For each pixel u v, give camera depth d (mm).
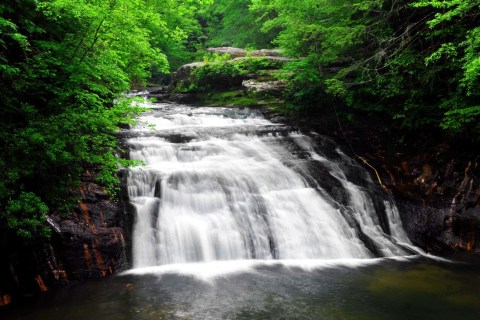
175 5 16328
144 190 9961
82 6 8195
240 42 33094
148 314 6270
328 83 14734
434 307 6695
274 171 11797
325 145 14539
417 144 14148
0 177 7160
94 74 9203
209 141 13461
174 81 24125
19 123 8164
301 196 10969
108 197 9164
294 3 16406
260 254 9328
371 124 15477
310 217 10359
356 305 6707
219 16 40031
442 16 10344
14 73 8117
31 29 8531
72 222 8133
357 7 14547
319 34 16078
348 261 9266
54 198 8125
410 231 11297
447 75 13727
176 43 33500
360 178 12812
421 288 7578
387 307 6652
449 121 12180
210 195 10141
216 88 22000
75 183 8703
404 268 8844
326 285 7637
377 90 14703
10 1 8492
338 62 17375
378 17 15000
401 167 13688
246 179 11047
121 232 8711
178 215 9516
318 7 16438
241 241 9367
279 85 19312
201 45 38031
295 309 6488
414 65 13484
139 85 27406
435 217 11664
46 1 8969
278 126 15344
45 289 7297
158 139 12828
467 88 11773
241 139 14102
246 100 19188
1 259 7031
